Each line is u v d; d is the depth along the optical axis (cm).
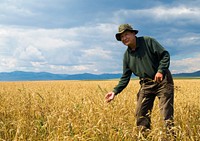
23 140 552
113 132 553
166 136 543
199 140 562
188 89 1856
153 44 650
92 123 598
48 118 630
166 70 641
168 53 643
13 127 649
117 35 665
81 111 678
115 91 731
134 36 659
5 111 838
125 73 722
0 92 1603
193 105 904
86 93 1448
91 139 523
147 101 680
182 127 623
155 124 603
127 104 849
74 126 561
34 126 626
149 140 543
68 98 1136
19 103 985
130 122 671
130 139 543
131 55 681
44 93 1523
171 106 636
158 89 655
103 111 685
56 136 539
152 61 659
